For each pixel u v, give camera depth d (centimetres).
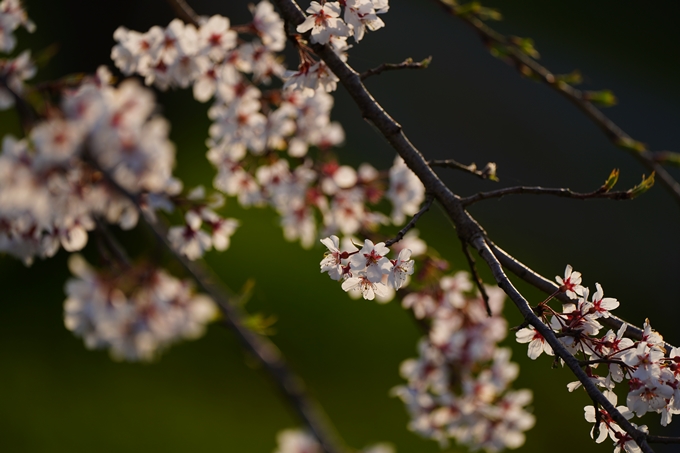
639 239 1095
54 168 201
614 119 1345
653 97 1475
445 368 389
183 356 694
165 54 296
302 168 396
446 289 377
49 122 182
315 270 817
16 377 639
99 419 619
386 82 1202
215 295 263
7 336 679
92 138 179
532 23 1537
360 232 407
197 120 1035
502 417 374
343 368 707
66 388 641
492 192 225
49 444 586
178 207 274
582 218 1087
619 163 1238
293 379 267
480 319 386
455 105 1220
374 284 214
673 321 968
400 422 673
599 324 197
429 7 1423
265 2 310
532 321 191
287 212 416
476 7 338
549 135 1244
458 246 867
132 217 251
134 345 259
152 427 617
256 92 340
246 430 637
